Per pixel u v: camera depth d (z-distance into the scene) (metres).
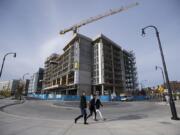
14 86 112.75
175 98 44.44
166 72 10.07
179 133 5.81
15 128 6.50
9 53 22.91
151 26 12.14
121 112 13.90
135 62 93.75
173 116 8.98
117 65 77.25
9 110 14.10
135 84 88.81
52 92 93.88
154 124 7.49
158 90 40.62
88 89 65.31
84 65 67.25
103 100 48.75
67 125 7.31
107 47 72.38
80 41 69.75
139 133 5.82
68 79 71.25
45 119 8.99
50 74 101.81
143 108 18.39
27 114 11.71
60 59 87.31
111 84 66.00
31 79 140.62
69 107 19.20
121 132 5.98
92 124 7.62
